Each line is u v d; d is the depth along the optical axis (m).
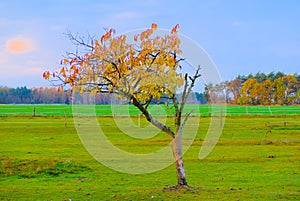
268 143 43.28
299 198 18.62
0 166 28.38
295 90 108.75
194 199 17.97
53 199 19.03
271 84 107.38
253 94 105.88
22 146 41.09
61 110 94.25
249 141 44.16
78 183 23.64
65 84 17.11
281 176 25.66
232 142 43.56
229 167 29.31
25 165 28.73
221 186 22.08
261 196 18.88
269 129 55.78
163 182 23.88
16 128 57.16
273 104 107.12
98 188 21.86
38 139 46.84
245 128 56.41
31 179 25.14
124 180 24.53
